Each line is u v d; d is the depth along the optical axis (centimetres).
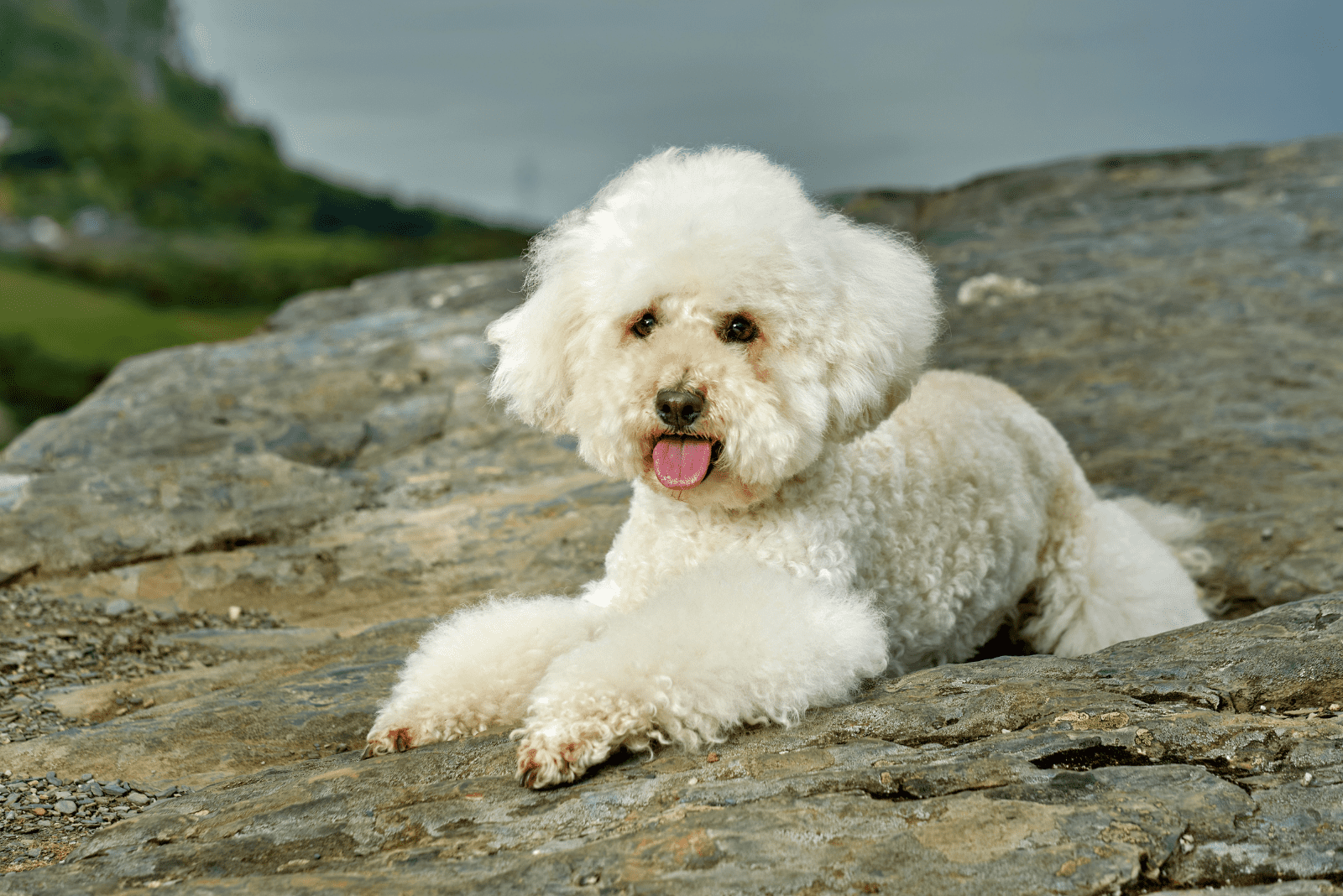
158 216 11250
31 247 8450
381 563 465
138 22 16862
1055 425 586
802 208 278
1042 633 350
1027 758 207
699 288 260
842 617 248
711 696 229
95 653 387
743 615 240
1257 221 885
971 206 1058
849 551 276
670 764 223
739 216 262
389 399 628
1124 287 776
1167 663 245
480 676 261
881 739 226
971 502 309
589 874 179
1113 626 338
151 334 5900
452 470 564
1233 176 1026
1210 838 179
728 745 229
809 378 263
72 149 12531
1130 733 211
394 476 556
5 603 425
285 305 932
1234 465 524
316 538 494
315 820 216
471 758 237
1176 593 346
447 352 685
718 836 187
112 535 474
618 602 284
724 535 275
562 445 588
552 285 289
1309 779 192
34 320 5716
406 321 777
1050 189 1065
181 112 15862
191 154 13112
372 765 242
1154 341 692
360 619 423
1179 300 746
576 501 509
